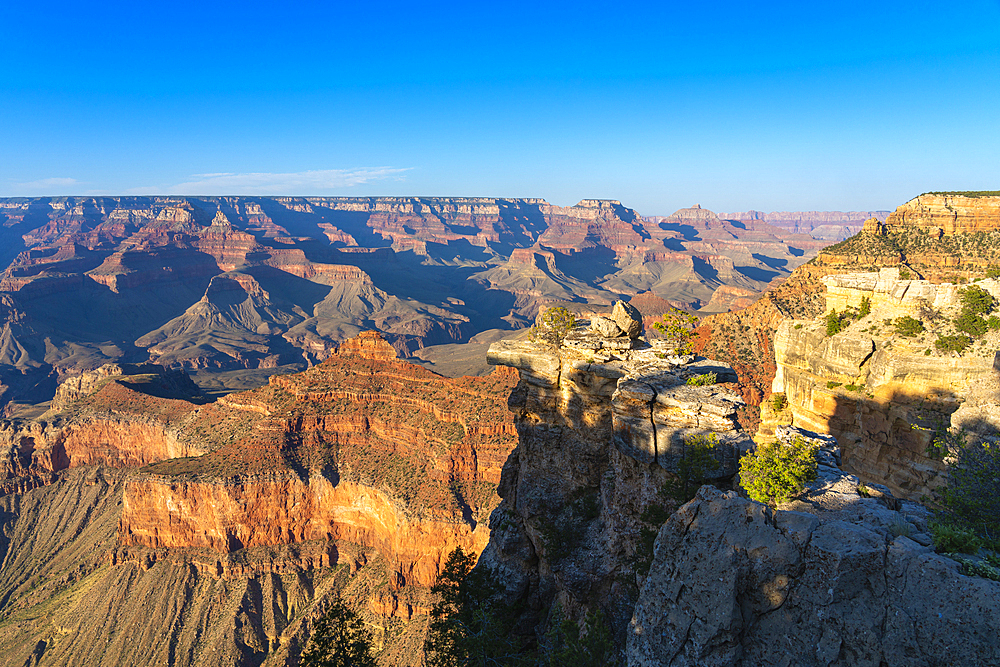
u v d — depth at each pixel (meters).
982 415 36.34
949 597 15.31
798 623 17.00
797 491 23.66
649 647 18.64
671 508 30.64
